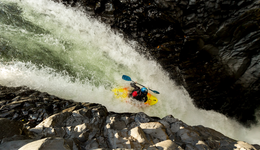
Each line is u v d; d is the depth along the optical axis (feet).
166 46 20.49
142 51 21.42
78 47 19.26
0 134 5.89
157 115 19.67
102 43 20.42
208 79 22.34
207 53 20.47
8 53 15.42
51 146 5.42
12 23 17.21
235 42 18.60
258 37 17.40
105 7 18.76
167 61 21.86
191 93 23.77
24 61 15.67
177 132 10.29
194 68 21.85
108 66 20.02
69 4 19.20
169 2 16.60
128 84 19.89
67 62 17.80
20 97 11.44
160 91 21.98
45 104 11.33
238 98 23.12
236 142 9.48
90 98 15.97
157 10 17.74
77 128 8.79
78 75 17.39
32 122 9.64
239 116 24.80
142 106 18.37
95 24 19.89
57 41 18.44
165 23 18.76
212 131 11.59
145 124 10.19
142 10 18.11
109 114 11.74
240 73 20.66
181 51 20.74
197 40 19.40
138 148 8.08
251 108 23.58
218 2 15.76
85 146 7.76
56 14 19.15
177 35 19.48
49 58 17.04
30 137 6.91
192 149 8.61
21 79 13.75
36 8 18.63
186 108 23.15
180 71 22.38
